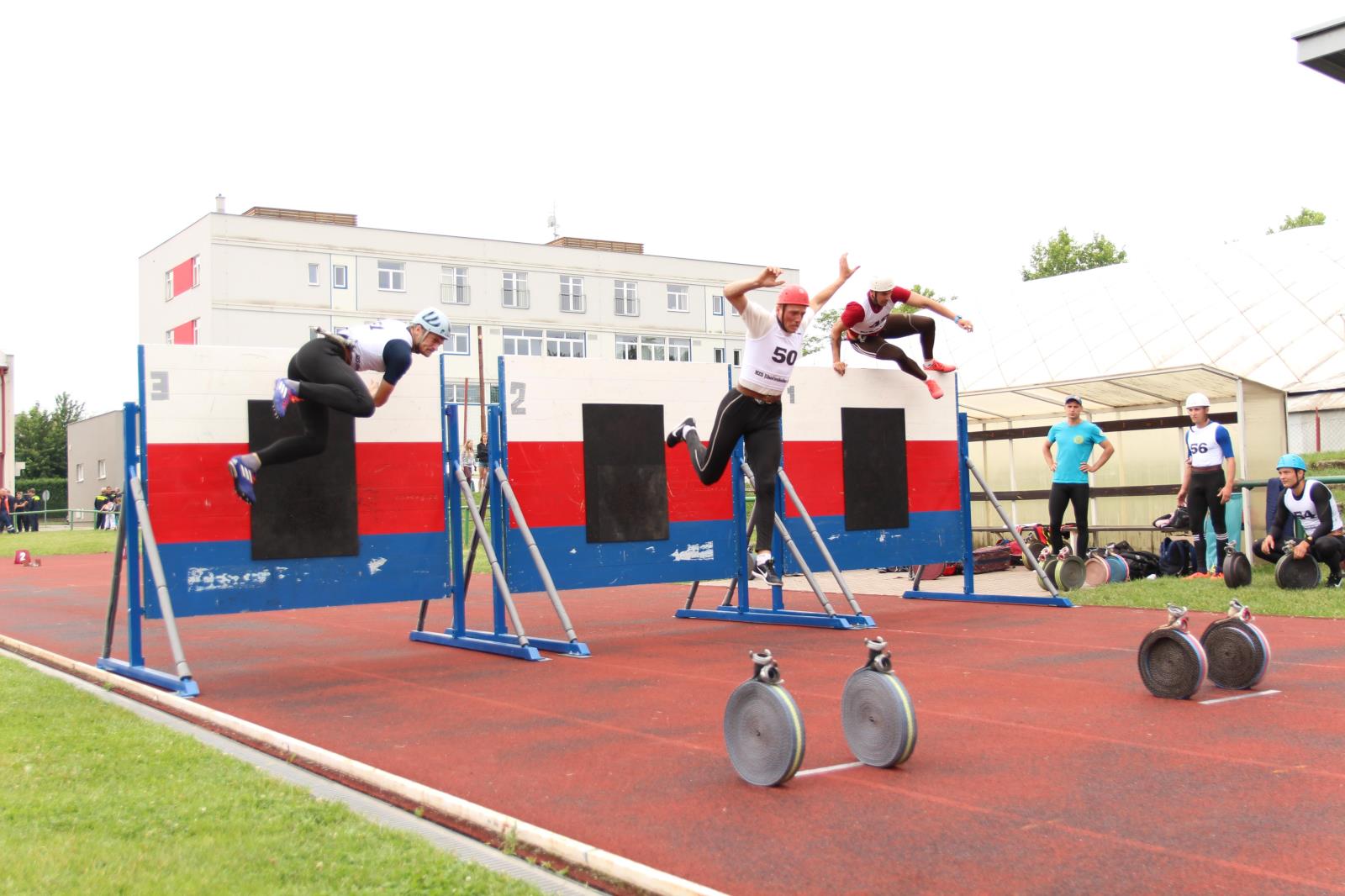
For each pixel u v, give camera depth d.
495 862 3.99
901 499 12.31
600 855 3.87
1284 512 11.92
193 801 4.50
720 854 4.03
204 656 9.70
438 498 9.70
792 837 4.20
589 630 11.18
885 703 5.12
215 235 49.22
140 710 6.82
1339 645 8.43
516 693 7.45
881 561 12.12
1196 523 13.10
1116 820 4.30
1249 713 6.18
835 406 11.91
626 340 59.72
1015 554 16.36
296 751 5.62
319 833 4.12
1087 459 13.41
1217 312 21.52
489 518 9.95
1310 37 7.32
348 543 9.23
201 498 8.64
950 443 12.73
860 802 4.64
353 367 8.16
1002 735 5.79
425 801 4.70
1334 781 4.78
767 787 4.89
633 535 10.58
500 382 9.95
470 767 5.38
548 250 57.28
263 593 8.84
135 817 4.26
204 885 3.52
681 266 61.25
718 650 9.35
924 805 4.57
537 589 9.95
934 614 11.59
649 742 5.85
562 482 10.20
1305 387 19.30
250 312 49.78
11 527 44.31
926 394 12.57
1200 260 23.39
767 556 8.91
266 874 3.64
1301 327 20.59
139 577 8.55
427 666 8.90
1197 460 12.94
